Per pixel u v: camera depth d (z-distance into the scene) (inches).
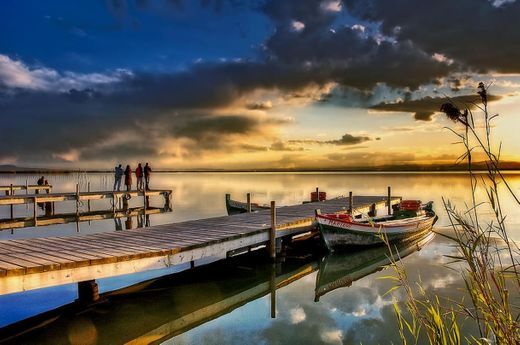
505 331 125.7
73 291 426.3
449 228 842.8
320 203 919.7
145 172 1152.8
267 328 341.1
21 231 832.3
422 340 306.8
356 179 4128.9
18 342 311.4
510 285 378.0
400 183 2967.5
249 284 471.2
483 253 133.7
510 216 895.1
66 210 1257.4
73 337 321.4
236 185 2817.4
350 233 605.6
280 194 1841.8
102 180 3646.7
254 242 514.6
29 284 311.4
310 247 657.0
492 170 120.3
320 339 314.8
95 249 394.9
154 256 386.6
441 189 2096.5
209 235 480.4
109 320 356.2
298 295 433.4
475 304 136.1
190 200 1556.3
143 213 1029.8
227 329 339.6
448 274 490.0
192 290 442.6
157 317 364.8
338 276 508.4
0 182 2942.9
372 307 388.8
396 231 650.2
